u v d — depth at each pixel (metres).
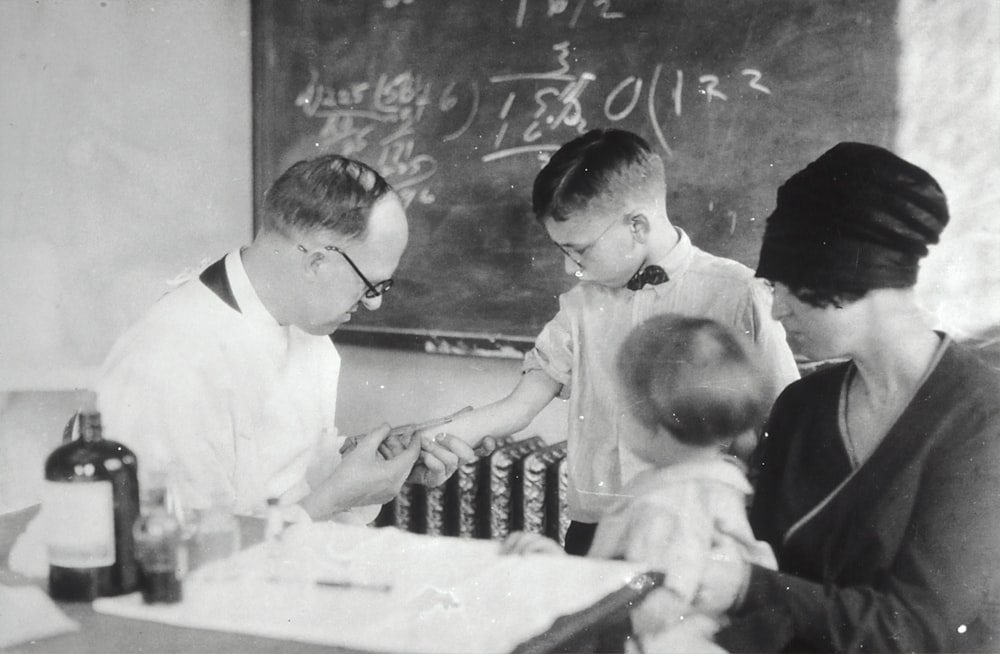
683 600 1.51
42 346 1.79
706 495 1.57
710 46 1.56
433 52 1.76
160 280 1.86
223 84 1.88
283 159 1.88
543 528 1.68
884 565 1.44
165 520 1.25
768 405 1.55
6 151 1.75
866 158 1.46
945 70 1.43
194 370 1.61
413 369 1.79
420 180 1.78
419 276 1.78
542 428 1.71
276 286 1.67
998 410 1.38
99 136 1.81
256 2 1.87
